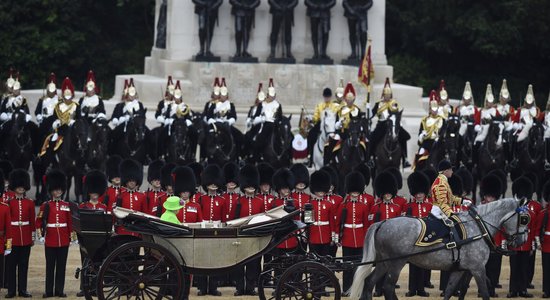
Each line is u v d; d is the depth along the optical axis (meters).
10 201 114.06
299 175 122.31
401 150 169.75
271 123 170.25
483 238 103.75
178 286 98.75
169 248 99.00
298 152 176.62
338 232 118.38
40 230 113.12
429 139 165.50
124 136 166.50
